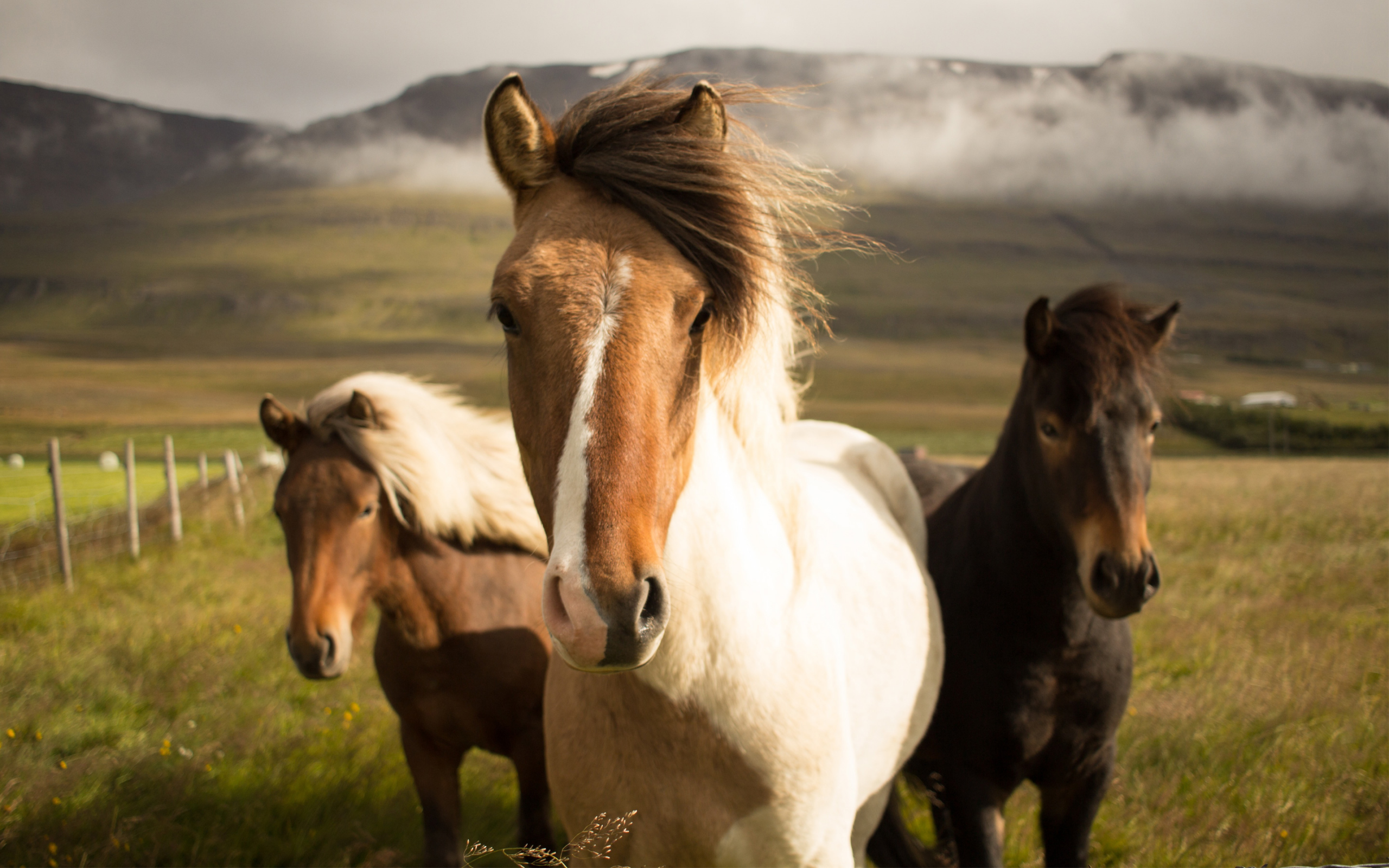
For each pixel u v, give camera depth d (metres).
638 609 1.22
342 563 3.12
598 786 1.71
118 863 3.30
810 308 1.72
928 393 94.25
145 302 185.25
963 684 2.60
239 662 5.60
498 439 3.60
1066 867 2.70
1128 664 2.62
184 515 10.91
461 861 3.15
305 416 3.45
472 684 3.20
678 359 1.39
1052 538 2.47
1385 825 3.22
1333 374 115.44
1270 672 4.66
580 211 1.46
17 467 21.02
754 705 1.62
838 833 1.73
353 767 4.07
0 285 193.88
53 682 5.20
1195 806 3.43
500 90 1.52
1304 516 10.12
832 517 2.24
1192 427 35.53
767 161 1.69
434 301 184.00
